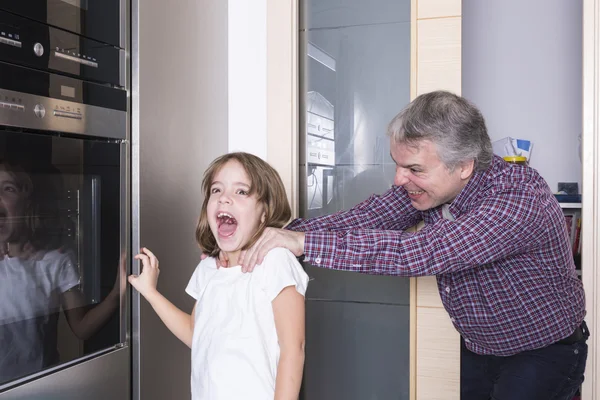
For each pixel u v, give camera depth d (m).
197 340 1.20
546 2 2.59
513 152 2.50
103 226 1.29
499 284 1.30
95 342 1.27
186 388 1.58
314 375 1.96
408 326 1.88
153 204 1.43
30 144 1.10
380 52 1.88
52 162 1.15
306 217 1.97
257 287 1.16
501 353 1.38
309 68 1.95
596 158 1.95
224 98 1.88
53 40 1.14
